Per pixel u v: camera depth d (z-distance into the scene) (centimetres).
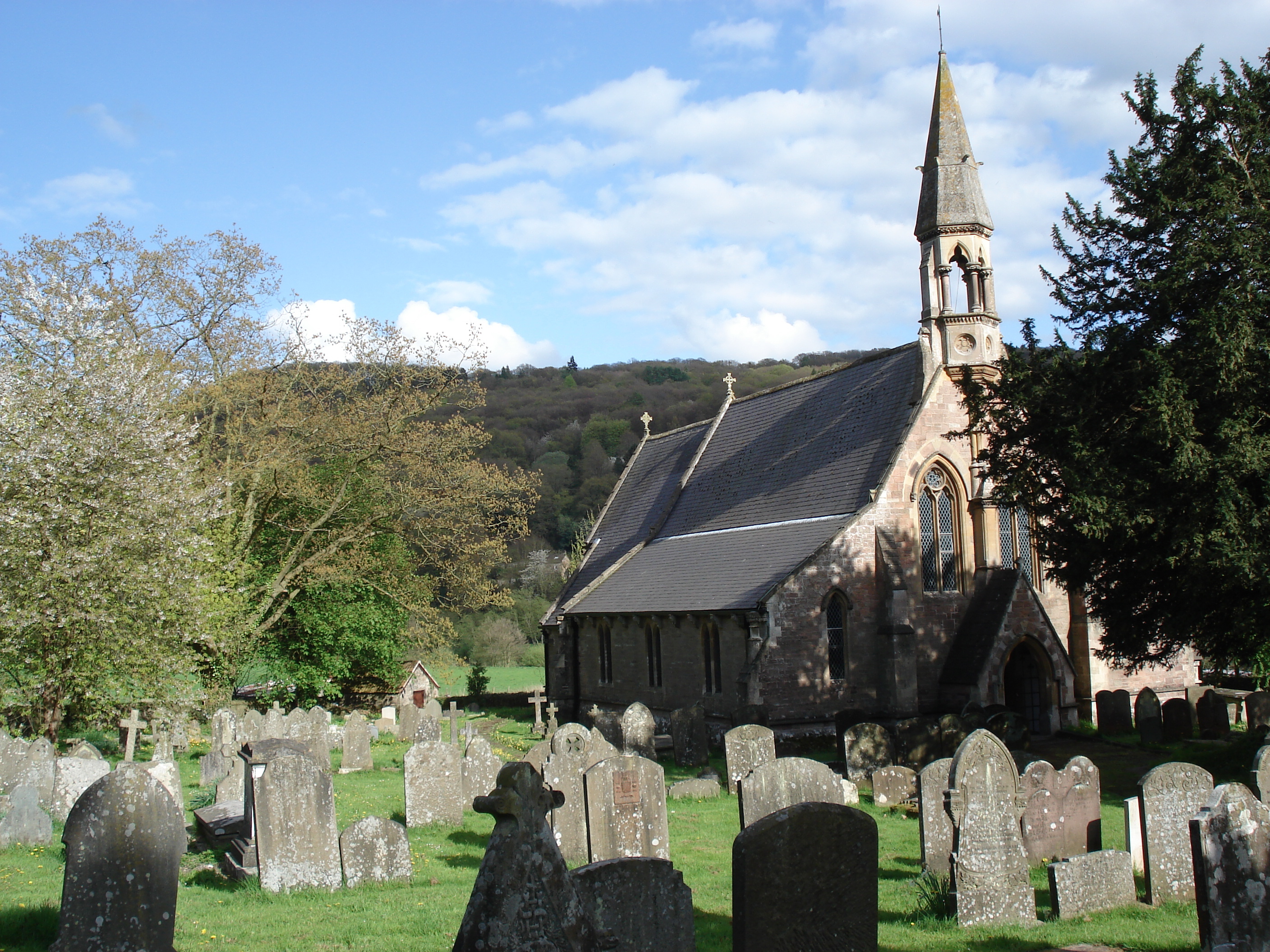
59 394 3027
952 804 1441
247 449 4478
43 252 3966
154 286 4272
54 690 3125
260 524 4728
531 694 6272
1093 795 1759
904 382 4138
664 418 14900
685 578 4375
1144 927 1401
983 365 3369
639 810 1780
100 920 1149
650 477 5866
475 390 4938
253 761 1622
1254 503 2383
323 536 4891
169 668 3300
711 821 2258
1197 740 3397
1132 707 4075
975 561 3950
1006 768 1465
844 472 4131
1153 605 2742
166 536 3050
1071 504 2519
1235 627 2520
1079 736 3603
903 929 1409
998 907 1433
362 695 5900
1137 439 2556
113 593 2912
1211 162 2608
